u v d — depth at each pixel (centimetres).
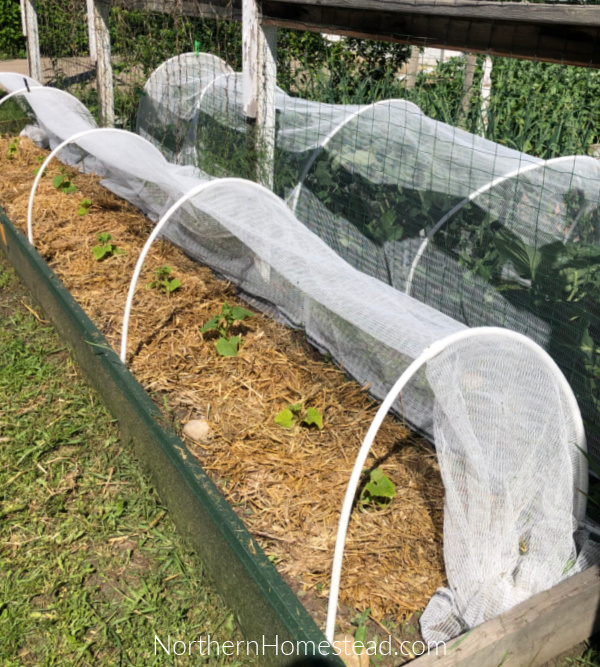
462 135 399
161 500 278
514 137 532
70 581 242
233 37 693
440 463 226
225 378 344
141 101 637
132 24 709
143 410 280
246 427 310
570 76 612
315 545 249
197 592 240
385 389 319
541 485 230
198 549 249
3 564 249
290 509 265
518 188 337
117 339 374
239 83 507
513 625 199
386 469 285
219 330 370
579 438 236
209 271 451
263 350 366
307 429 309
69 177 608
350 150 410
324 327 356
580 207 319
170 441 262
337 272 302
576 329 303
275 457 291
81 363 354
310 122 435
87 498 280
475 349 226
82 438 312
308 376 346
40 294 413
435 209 368
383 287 295
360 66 782
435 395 220
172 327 386
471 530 226
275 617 198
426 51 894
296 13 389
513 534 226
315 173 430
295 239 331
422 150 378
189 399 328
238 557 216
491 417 229
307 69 744
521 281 329
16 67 1295
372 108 416
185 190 379
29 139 734
